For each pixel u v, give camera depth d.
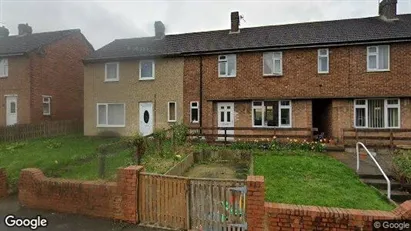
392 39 13.98
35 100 19.94
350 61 14.80
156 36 20.52
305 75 15.48
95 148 13.45
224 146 13.56
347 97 14.79
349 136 13.98
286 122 15.91
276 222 4.59
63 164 10.07
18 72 19.97
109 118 19.25
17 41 22.20
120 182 5.59
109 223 5.48
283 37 16.52
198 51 17.08
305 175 8.37
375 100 14.69
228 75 16.77
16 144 14.63
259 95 16.20
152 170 8.37
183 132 14.12
